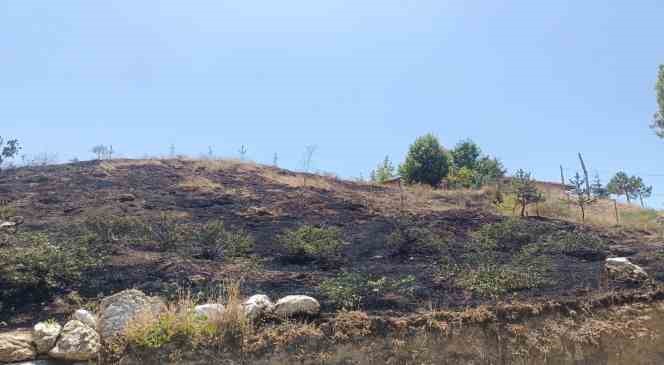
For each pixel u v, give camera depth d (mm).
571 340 5910
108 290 5957
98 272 6320
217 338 5152
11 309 5453
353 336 5449
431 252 8109
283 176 13125
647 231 10602
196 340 5094
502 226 9266
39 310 5484
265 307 5625
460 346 5617
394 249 8156
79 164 12180
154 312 5355
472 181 18016
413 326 5672
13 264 5797
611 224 11062
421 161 19156
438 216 10273
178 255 7133
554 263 7855
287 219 9367
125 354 4949
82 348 4809
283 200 10531
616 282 7121
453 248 8359
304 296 5824
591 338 5988
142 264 6625
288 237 8086
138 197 9875
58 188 10023
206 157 14008
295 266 7352
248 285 6340
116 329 5129
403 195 12695
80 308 5531
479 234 9023
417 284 6680
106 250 6930
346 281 6457
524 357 5680
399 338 5527
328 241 7816
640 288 6988
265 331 5340
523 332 5871
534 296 6539
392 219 9797
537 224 9867
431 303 6172
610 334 6090
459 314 5895
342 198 11211
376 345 5426
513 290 6723
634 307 6574
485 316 5902
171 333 5066
